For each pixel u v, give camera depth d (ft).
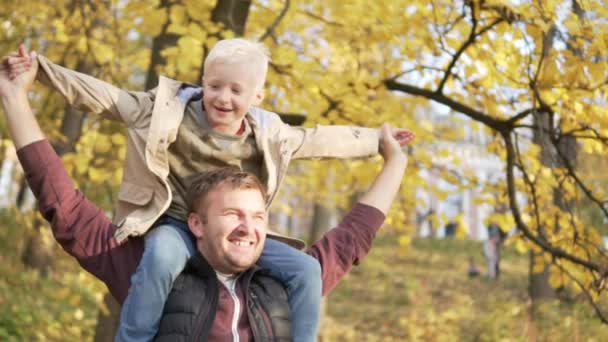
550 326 30.07
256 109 9.26
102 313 22.52
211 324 7.76
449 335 35.91
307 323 8.34
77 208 8.50
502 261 73.82
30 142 8.46
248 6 19.58
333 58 21.39
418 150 21.52
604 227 22.41
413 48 19.33
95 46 22.63
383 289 57.31
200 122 8.77
